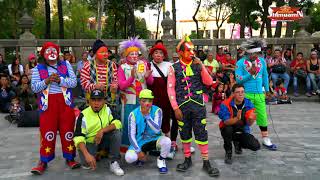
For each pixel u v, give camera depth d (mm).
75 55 11492
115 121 4656
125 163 5078
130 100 4961
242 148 5754
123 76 4941
